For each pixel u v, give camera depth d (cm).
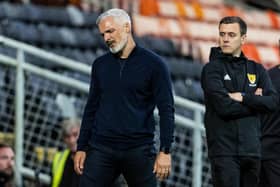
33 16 3662
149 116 1966
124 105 1950
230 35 2027
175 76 3691
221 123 2009
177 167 2833
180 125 2781
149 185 1966
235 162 1998
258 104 1995
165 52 3869
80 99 2830
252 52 4294
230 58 2038
